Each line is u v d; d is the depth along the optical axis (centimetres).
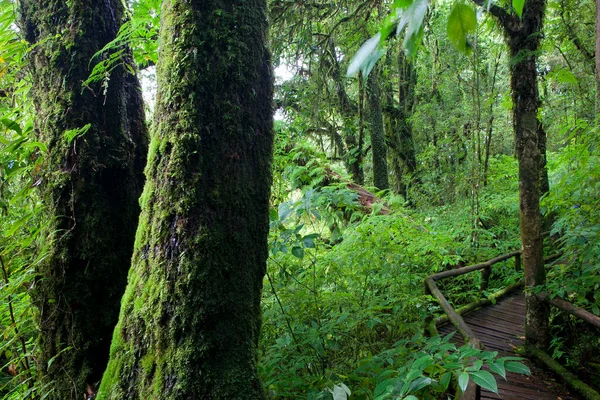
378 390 162
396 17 61
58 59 202
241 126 164
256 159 172
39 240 203
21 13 212
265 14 182
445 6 846
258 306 171
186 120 155
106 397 154
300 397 208
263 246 175
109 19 216
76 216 199
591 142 359
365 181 1162
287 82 816
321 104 838
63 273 195
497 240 723
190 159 154
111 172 208
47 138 203
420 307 352
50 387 196
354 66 56
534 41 350
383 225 341
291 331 249
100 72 197
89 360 193
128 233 211
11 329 197
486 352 161
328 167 454
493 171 930
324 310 289
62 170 199
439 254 422
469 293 545
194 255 150
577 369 335
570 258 381
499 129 1073
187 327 146
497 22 370
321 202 294
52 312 196
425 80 1134
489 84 897
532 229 369
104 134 207
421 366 158
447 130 957
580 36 755
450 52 869
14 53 198
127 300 161
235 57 163
